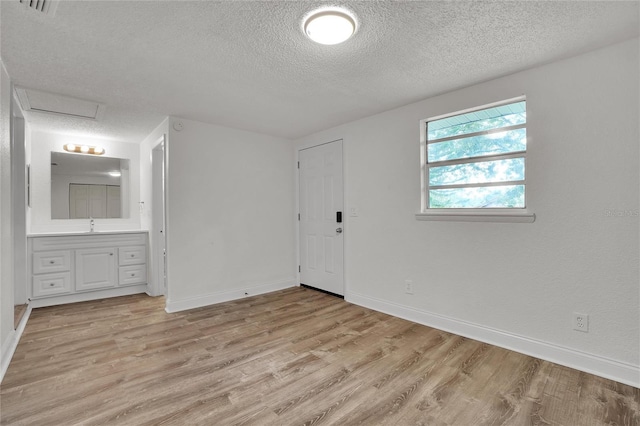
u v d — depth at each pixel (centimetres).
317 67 223
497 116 254
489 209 255
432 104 284
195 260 351
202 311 334
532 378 197
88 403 172
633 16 167
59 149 400
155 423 156
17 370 208
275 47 196
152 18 166
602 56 199
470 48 199
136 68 224
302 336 266
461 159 272
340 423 157
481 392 182
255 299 378
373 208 336
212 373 205
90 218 420
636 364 188
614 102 196
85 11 160
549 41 191
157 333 273
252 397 179
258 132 405
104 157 431
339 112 324
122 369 210
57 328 285
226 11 161
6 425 154
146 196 427
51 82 246
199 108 310
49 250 351
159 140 364
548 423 155
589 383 190
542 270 224
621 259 193
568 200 212
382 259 328
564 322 214
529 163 229
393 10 161
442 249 279
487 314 251
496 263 246
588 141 204
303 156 432
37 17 164
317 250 415
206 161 360
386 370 208
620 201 194
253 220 401
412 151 300
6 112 224
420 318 295
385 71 231
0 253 203
